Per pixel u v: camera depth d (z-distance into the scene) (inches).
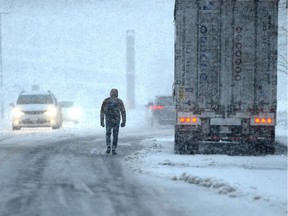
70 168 1061.1
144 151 1343.5
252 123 1246.9
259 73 1247.5
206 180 861.8
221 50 1248.8
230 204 704.4
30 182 892.6
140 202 725.3
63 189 824.9
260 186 796.6
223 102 1250.6
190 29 1250.0
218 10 1246.9
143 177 941.2
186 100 1256.2
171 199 744.3
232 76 1248.8
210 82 1251.8
